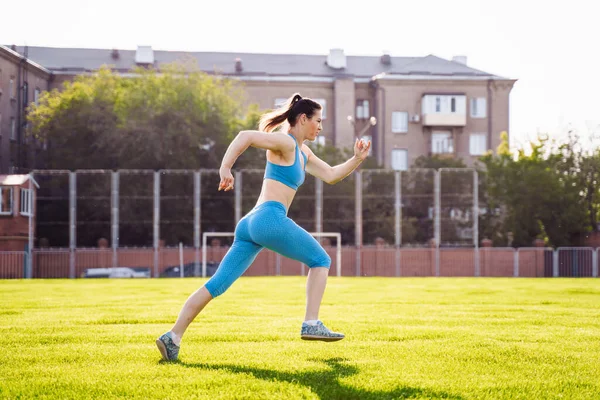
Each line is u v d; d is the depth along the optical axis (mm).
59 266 39219
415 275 41781
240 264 5637
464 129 61469
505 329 8047
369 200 46844
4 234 40250
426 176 47750
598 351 6312
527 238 47312
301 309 11023
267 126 5789
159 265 40562
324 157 50094
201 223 45469
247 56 64938
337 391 4535
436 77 60719
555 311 10820
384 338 7141
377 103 60531
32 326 8336
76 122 48219
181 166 45719
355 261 41969
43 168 51531
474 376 5078
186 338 7023
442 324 8633
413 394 4492
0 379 4961
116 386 4688
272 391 4535
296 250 5520
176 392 4512
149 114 46250
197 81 49250
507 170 47500
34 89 55188
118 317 9531
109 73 50875
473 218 45906
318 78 60969
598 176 46875
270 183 5578
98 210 44719
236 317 9516
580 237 47750
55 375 5086
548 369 5398
